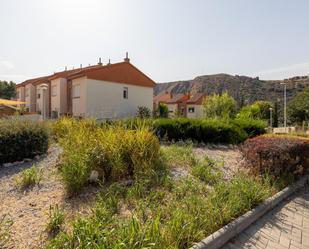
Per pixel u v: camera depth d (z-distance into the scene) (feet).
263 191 13.01
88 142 15.06
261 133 33.96
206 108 115.24
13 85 159.22
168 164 16.89
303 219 11.77
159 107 83.71
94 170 13.55
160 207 10.21
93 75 62.54
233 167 18.38
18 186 13.46
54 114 76.59
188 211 10.05
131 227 7.87
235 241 9.48
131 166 14.99
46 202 11.34
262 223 11.13
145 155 15.19
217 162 19.10
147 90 76.64
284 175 16.22
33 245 7.96
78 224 8.00
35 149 20.81
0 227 8.54
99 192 12.02
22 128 20.42
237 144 29.99
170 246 7.54
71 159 12.91
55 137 26.99
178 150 21.36
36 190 12.87
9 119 22.85
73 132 19.48
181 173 15.81
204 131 29.76
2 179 15.03
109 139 15.34
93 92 62.64
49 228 8.79
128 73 71.10
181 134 29.96
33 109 93.50
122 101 69.56
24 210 10.53
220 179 15.02
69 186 12.02
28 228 8.98
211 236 8.76
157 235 7.72
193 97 149.59
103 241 7.20
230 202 11.00
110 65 66.39
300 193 15.48
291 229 10.73
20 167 17.95
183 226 8.52
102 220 8.79
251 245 9.29
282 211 12.58
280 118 134.00
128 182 13.53
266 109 121.29
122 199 11.57
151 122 28.94
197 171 15.70
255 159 16.10
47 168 16.92
